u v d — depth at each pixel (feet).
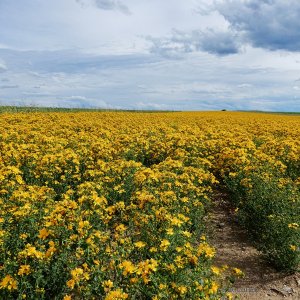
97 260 18.47
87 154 43.09
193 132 64.90
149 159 49.78
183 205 29.48
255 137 64.03
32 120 71.77
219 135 62.28
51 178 34.99
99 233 20.17
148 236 21.40
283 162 45.52
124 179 33.78
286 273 25.03
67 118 82.58
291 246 23.85
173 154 48.01
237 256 27.30
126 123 79.05
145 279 16.02
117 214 30.71
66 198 26.32
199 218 30.17
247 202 32.19
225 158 44.14
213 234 30.91
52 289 18.38
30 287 17.11
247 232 31.35
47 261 18.08
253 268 25.64
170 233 20.22
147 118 103.04
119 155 46.19
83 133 54.34
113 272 18.71
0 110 106.63
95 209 24.35
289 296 22.39
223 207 37.60
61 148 43.39
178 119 105.60
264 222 28.68
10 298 16.65
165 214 22.62
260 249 27.12
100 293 16.96
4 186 28.94
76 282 16.63
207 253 18.80
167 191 28.91
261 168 37.40
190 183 32.89
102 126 68.54
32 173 35.96
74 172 36.50
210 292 16.42
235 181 37.50
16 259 18.86
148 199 25.31
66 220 20.01
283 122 105.09
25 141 48.49
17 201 24.56
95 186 30.19
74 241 19.67
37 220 22.18
